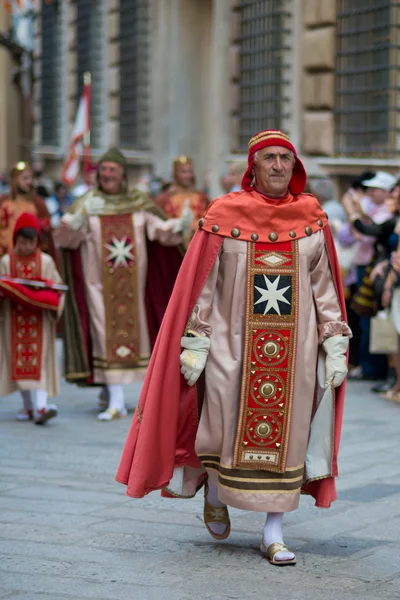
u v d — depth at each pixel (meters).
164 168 39.81
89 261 15.34
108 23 43.31
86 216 15.21
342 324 8.47
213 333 8.39
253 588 7.86
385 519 9.86
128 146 41.41
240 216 8.35
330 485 8.66
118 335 15.41
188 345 8.27
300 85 28.89
